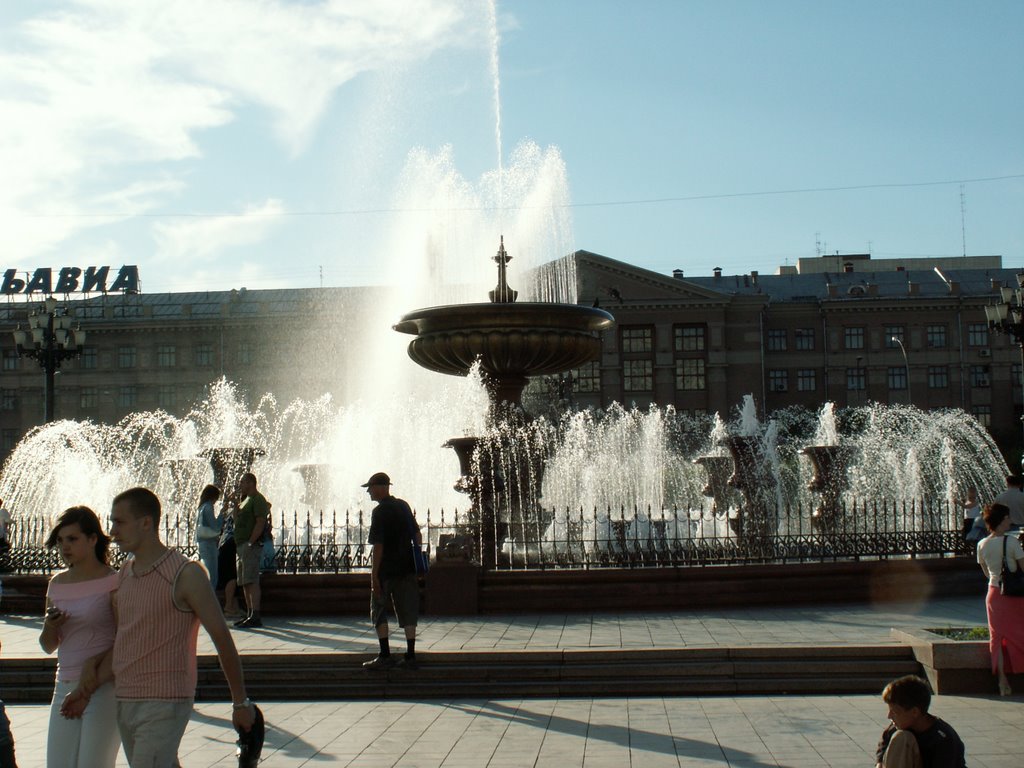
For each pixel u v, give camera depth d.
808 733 7.47
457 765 6.77
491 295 16.56
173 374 80.44
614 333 78.50
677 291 78.06
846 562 13.12
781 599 12.91
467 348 15.64
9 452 81.00
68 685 5.13
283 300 83.00
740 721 7.88
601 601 12.67
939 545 13.79
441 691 9.08
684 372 78.38
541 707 8.54
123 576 5.00
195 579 4.91
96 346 81.44
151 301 85.19
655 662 9.28
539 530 14.27
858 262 87.25
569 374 59.34
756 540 13.51
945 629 9.67
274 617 12.80
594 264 78.81
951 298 78.12
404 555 9.38
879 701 8.54
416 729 7.80
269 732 7.75
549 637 10.45
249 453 18.98
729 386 78.31
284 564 13.41
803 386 79.56
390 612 12.77
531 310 15.45
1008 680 8.56
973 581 13.51
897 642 9.58
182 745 7.38
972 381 78.19
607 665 9.27
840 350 79.31
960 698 8.45
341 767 6.75
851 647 9.27
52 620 5.15
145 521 4.98
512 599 12.64
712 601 12.74
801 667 9.11
